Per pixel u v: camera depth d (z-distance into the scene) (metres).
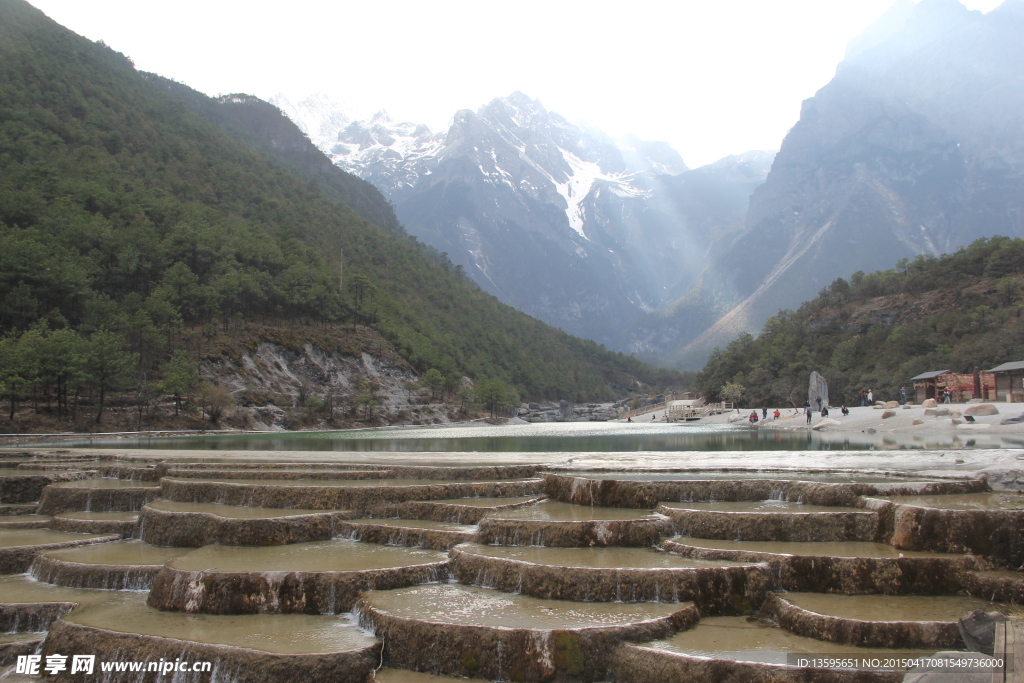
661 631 13.99
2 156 154.25
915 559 16.12
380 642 14.40
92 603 17.50
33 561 21.00
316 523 22.20
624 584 15.72
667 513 21.20
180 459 41.03
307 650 13.88
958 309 154.62
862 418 95.50
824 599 15.49
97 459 42.94
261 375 138.12
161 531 22.53
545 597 16.09
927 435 67.69
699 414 194.00
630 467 33.44
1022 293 148.38
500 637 13.36
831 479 27.19
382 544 21.33
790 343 196.50
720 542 19.09
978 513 17.38
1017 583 15.06
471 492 26.84
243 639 14.58
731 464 35.78
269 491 25.17
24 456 45.38
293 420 133.00
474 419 188.00
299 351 151.62
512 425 185.50
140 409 106.44
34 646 15.96
